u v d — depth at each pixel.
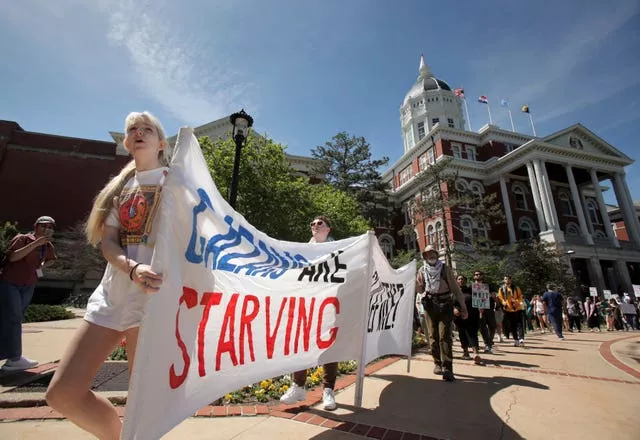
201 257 1.85
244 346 2.18
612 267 35.69
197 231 1.82
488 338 7.18
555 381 4.17
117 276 1.60
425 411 3.01
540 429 2.62
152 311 1.42
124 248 1.67
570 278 23.41
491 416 2.89
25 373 3.63
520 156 31.50
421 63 52.03
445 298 4.55
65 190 26.97
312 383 3.92
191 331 1.75
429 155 34.91
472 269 20.86
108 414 1.53
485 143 34.94
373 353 3.66
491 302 7.88
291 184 17.45
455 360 5.99
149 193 1.73
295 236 17.72
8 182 26.34
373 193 32.91
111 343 1.56
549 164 33.78
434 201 22.86
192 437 2.34
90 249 22.11
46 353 4.76
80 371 1.45
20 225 25.69
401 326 4.54
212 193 1.97
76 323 9.24
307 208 18.27
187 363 1.69
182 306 1.67
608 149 35.19
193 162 1.82
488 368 5.09
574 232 35.69
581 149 33.91
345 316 3.15
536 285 22.80
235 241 2.17
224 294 2.05
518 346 8.31
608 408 3.12
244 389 3.47
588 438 2.46
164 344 1.49
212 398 1.85
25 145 27.36
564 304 17.02
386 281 4.10
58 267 21.50
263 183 16.81
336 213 20.27
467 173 32.97
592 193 39.91
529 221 32.59
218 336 1.99
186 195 1.74
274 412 2.92
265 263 2.45
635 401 3.34
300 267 2.77
